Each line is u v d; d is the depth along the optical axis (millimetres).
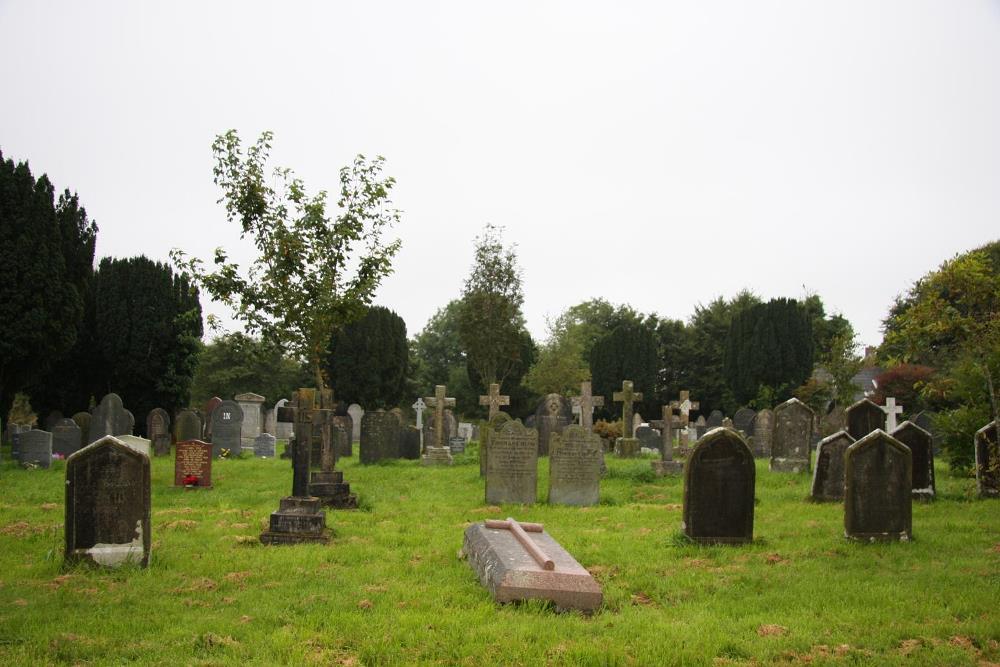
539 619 8078
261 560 10812
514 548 9648
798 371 46750
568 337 65688
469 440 44875
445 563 10773
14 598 8797
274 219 15094
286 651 7148
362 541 12383
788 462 21828
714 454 12109
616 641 7453
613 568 10523
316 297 15305
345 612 8336
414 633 7633
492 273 52844
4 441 33469
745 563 10859
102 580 9562
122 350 34938
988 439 16656
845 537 12141
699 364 66188
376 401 48750
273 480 21266
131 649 7180
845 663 7090
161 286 35500
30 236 26922
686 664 7027
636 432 34469
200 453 19438
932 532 12758
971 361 18672
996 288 12750
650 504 17266
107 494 10203
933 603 8805
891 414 28969
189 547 11742
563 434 17047
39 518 14422
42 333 27266
